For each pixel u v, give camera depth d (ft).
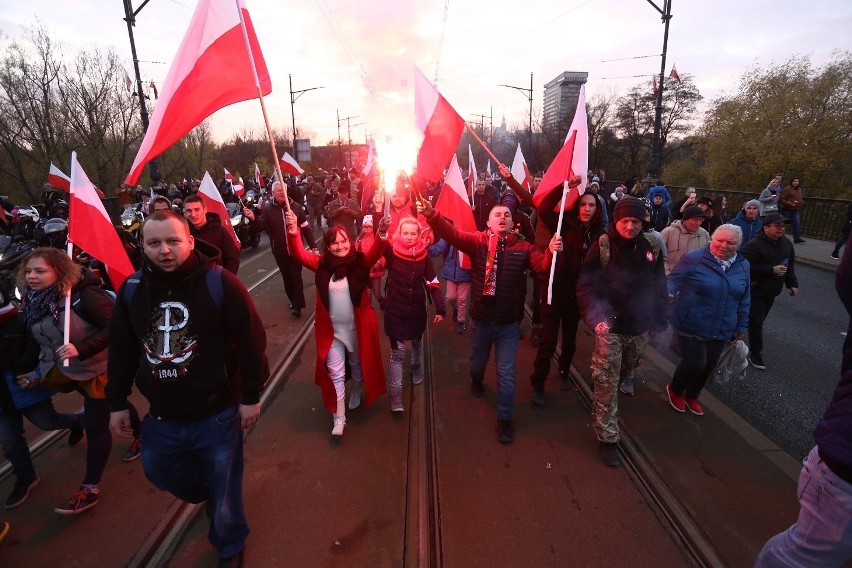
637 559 8.29
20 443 9.76
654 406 13.26
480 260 11.54
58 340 9.07
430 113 15.89
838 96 63.67
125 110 76.07
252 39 9.27
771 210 39.65
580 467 10.72
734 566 8.08
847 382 5.56
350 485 10.21
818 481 5.64
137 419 11.12
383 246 11.53
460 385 14.62
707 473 10.44
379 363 12.70
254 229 39.52
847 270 5.32
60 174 32.94
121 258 10.71
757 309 15.94
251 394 7.31
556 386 14.58
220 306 6.95
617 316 10.89
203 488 8.05
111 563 8.37
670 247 16.33
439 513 9.40
